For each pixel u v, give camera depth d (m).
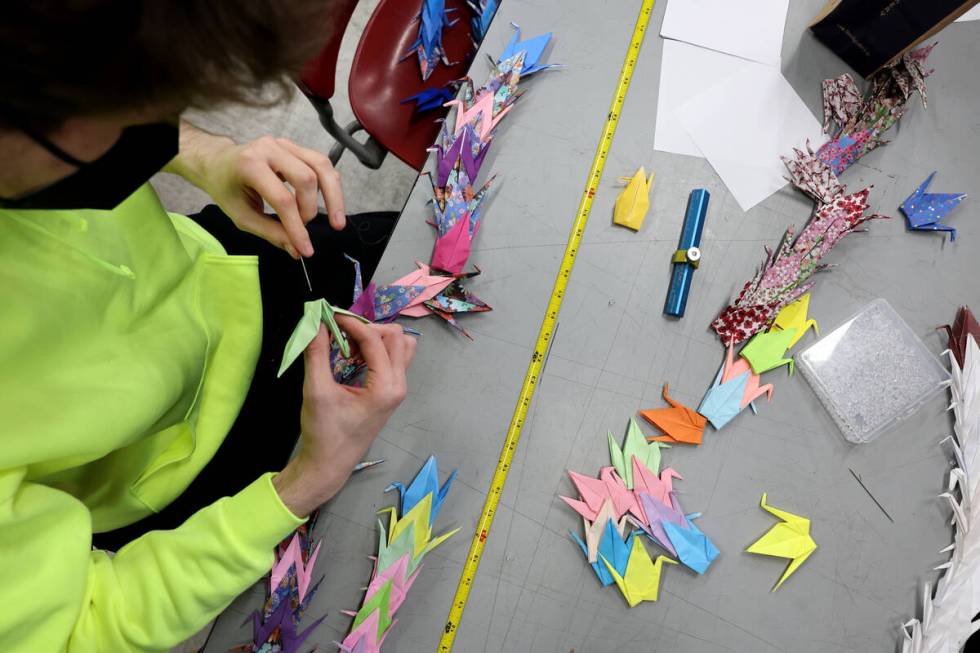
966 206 0.88
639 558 0.78
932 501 0.82
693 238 0.82
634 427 0.80
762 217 0.86
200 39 0.26
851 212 0.84
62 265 0.48
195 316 0.64
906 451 0.83
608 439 0.80
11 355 0.44
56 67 0.24
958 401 0.82
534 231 0.83
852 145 0.87
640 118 0.86
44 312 0.46
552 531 0.78
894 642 0.79
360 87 1.03
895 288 0.86
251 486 0.58
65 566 0.46
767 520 0.80
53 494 0.49
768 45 0.88
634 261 0.83
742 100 0.87
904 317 0.86
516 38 0.86
